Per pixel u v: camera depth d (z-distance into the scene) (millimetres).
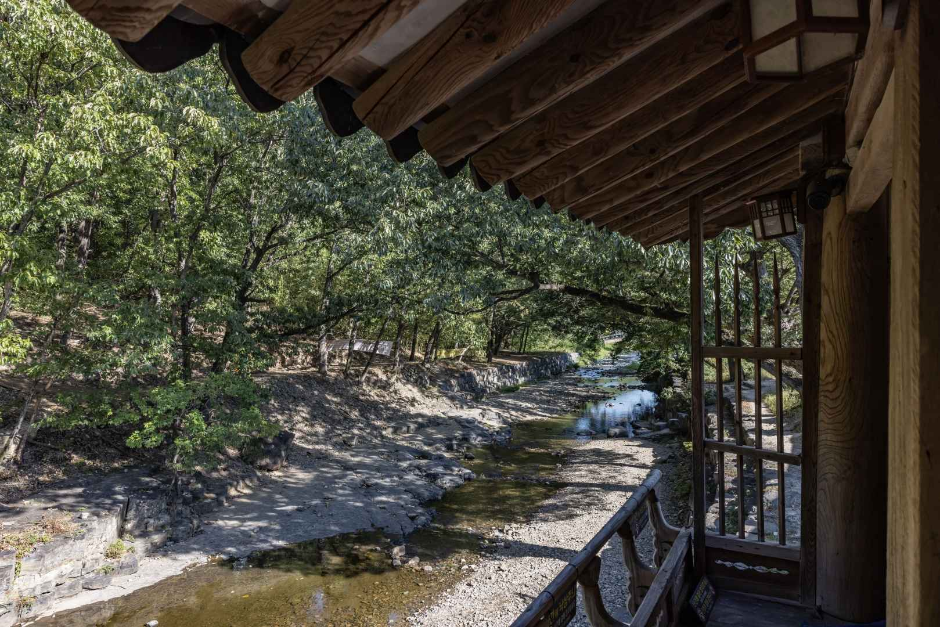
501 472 16641
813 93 2412
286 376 20828
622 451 18500
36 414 11938
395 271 12844
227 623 8547
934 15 945
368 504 13453
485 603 9242
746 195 3900
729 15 1578
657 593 2928
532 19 1208
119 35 946
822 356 3301
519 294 12914
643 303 13102
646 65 1684
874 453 3131
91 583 9219
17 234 8984
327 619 8727
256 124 12609
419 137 1637
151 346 10945
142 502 10914
